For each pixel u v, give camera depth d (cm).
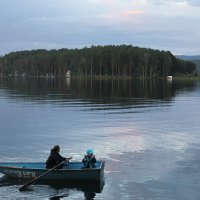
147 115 4094
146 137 2852
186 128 3262
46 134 2945
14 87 9750
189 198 1627
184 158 2248
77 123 3484
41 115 4028
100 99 6069
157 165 2102
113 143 2633
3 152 2369
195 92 8256
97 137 2831
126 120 3700
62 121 3600
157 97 6625
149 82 13825
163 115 4116
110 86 10312
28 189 1708
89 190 1705
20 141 2689
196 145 2589
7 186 1742
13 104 5172
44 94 7094
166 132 3064
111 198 1622
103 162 1858
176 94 7519
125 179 1858
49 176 1809
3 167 1856
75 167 1909
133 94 7319
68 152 2375
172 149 2472
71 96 6619
